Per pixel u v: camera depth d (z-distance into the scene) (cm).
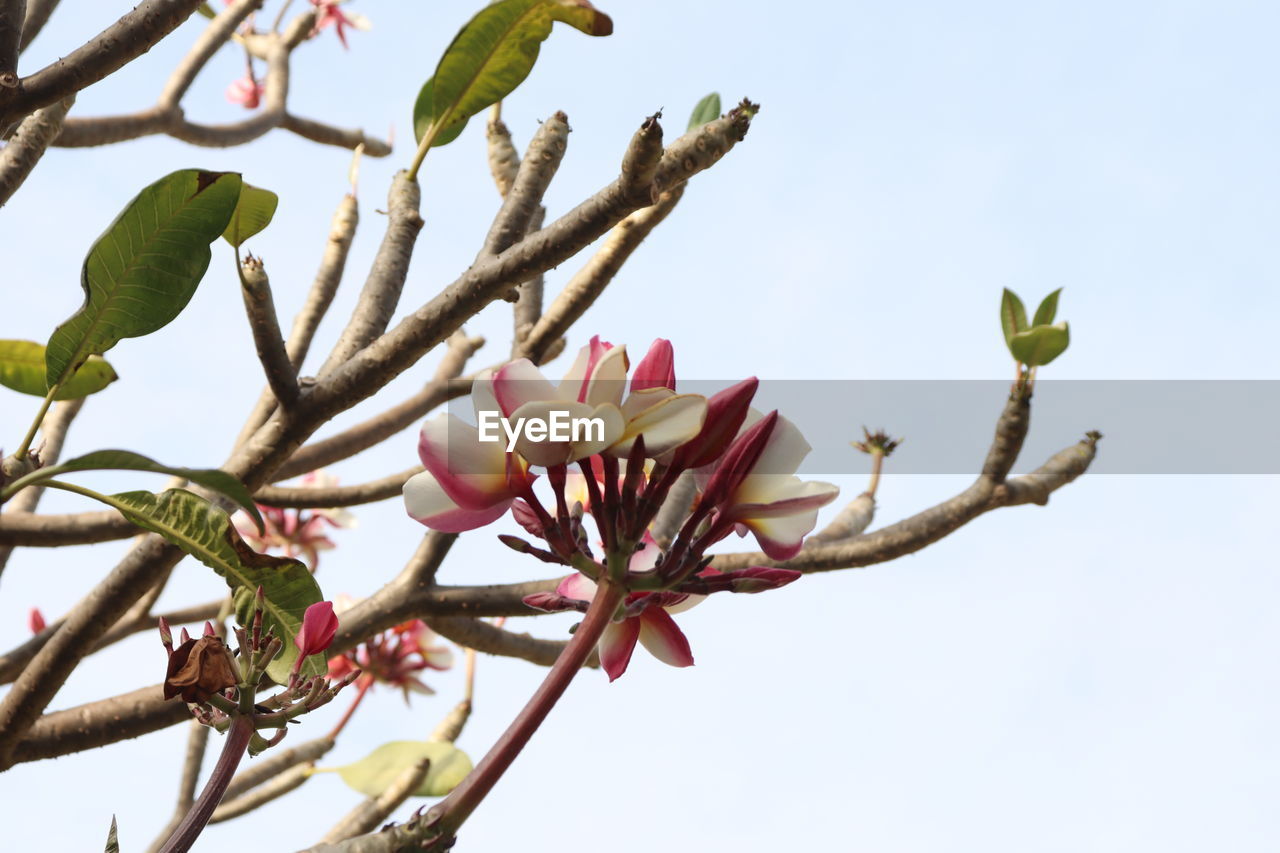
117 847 199
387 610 258
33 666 237
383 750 306
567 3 231
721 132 221
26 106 226
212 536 217
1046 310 267
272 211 229
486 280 228
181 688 198
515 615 261
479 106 242
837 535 281
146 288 217
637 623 202
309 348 286
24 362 232
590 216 224
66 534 266
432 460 197
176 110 402
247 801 306
